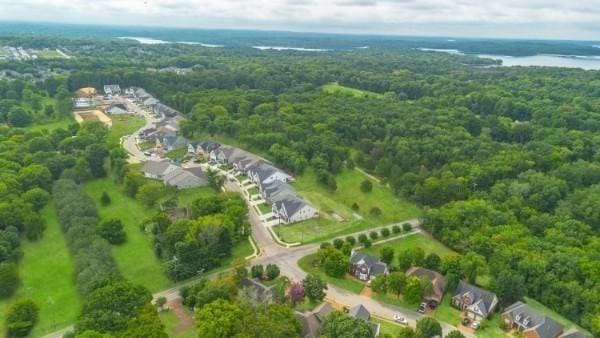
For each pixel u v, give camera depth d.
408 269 104.94
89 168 150.25
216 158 174.00
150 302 86.38
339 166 163.25
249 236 120.38
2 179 127.12
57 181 138.62
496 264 102.25
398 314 91.94
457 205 127.81
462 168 152.38
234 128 192.50
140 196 132.12
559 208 129.75
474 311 91.50
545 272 99.94
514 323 88.81
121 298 81.25
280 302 89.62
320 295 92.69
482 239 110.62
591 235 117.31
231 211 118.38
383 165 159.25
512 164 155.00
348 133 189.50
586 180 148.62
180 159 172.62
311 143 171.25
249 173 157.62
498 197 135.62
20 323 81.88
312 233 123.56
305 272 105.25
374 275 102.44
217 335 74.81
